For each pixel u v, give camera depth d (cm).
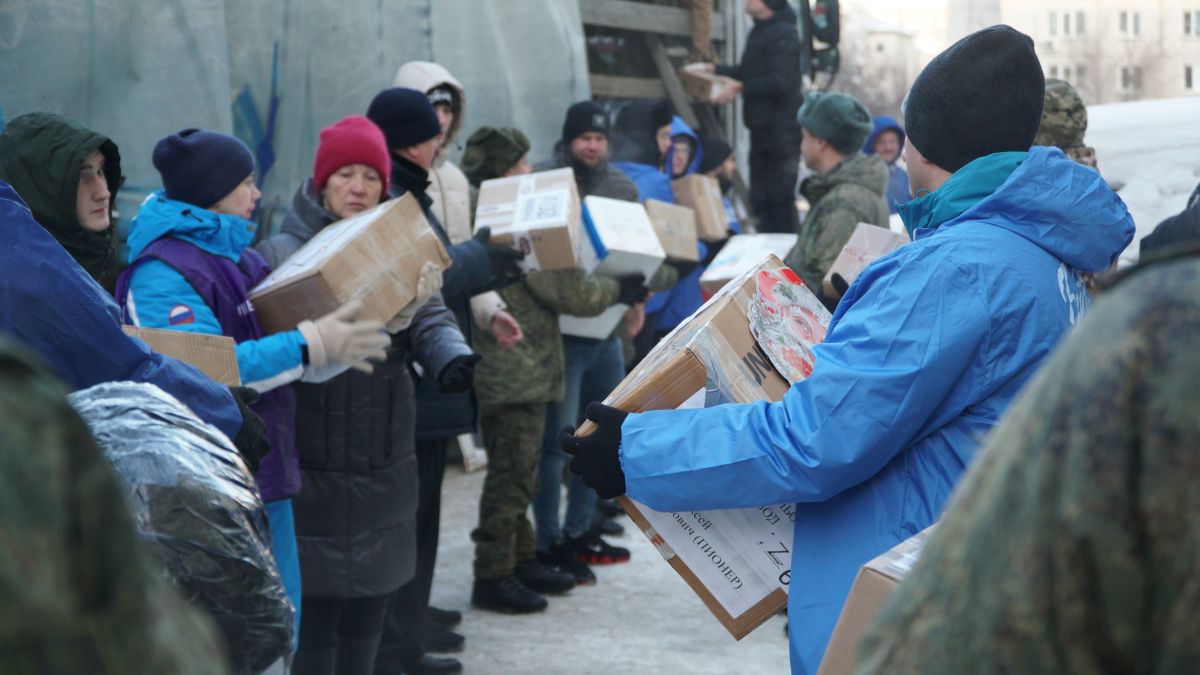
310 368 286
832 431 178
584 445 197
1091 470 77
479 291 419
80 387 210
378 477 331
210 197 295
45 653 66
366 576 328
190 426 147
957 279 179
